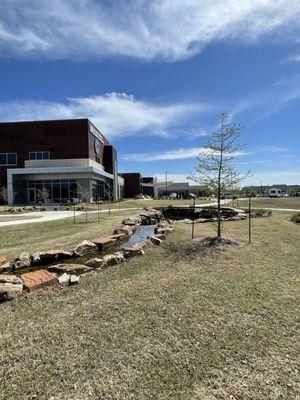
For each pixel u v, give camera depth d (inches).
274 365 114.7
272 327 143.9
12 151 1577.3
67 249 300.0
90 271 234.1
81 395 98.4
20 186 1441.9
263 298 179.5
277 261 265.0
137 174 2588.6
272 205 1217.4
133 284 204.1
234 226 511.8
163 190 3440.0
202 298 179.0
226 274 226.5
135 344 128.2
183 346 127.0
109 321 149.1
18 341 131.3
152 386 102.8
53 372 110.0
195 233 420.8
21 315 156.9
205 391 100.6
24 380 105.9
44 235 402.9
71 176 1437.0
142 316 154.8
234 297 180.9
